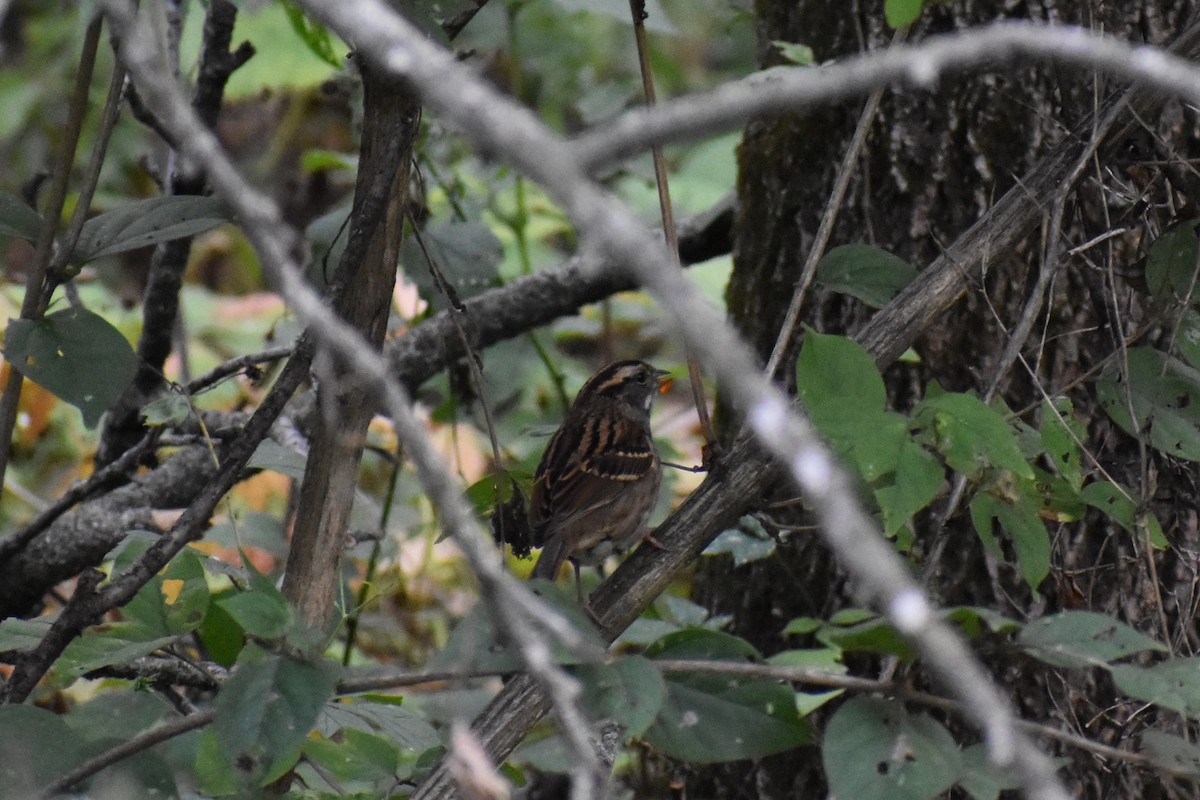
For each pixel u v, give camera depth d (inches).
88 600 228.7
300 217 631.2
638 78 558.6
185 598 229.0
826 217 282.7
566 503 352.2
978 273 266.7
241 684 195.6
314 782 263.4
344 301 253.6
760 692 211.0
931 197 358.9
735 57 628.1
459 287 417.1
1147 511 258.7
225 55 358.9
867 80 142.5
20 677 226.8
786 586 375.6
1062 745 325.1
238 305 589.9
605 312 536.4
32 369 243.3
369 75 249.0
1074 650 198.8
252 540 371.6
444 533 251.0
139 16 233.8
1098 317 307.4
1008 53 164.4
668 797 380.2
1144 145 290.8
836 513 125.3
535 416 551.8
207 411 398.9
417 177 280.8
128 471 344.5
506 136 128.2
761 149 391.2
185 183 355.9
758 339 388.5
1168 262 275.6
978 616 201.0
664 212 273.4
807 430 225.1
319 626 251.9
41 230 255.3
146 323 388.2
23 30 657.6
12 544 353.7
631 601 247.9
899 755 191.6
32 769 214.2
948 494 286.4
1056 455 253.9
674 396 654.5
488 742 230.2
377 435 475.8
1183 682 194.9
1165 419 266.4
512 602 167.0
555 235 674.2
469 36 531.2
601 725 247.8
